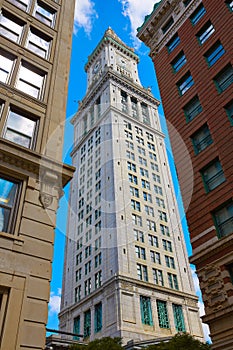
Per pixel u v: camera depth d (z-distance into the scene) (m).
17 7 17.84
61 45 18.31
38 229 10.62
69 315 53.22
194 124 20.62
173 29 27.45
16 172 11.49
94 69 99.06
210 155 18.47
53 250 10.61
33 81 15.65
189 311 50.16
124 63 96.38
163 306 47.91
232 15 21.61
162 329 44.59
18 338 8.23
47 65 16.62
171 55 26.27
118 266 47.09
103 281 48.78
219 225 16.66
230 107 18.94
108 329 42.69
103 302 46.47
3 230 10.31
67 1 21.50
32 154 12.09
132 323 42.38
